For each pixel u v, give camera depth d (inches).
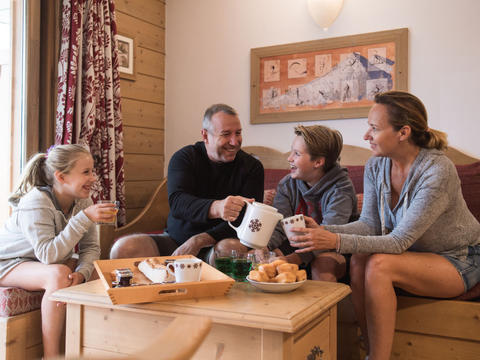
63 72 94.7
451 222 59.4
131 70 119.3
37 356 65.4
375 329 55.8
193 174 77.5
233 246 63.7
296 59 113.9
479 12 96.4
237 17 122.0
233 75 122.4
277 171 104.1
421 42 101.5
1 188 99.0
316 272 65.0
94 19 100.2
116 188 107.6
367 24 106.5
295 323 40.1
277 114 115.9
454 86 98.6
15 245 66.6
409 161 61.5
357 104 107.3
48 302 61.1
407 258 56.6
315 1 107.5
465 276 57.7
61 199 70.2
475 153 96.7
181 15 129.4
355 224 65.4
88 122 97.2
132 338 47.1
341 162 107.0
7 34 97.5
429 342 59.7
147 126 125.6
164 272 49.8
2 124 99.5
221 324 43.6
